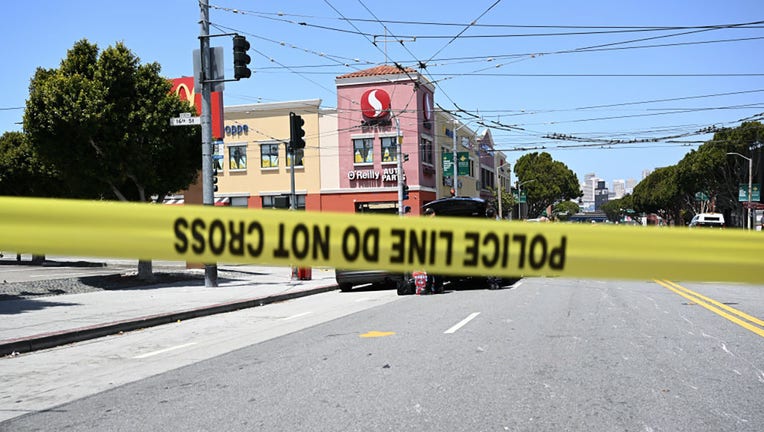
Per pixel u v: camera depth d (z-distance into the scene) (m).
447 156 42.69
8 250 4.24
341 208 41.56
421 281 15.54
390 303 13.84
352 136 41.34
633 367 6.64
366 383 6.18
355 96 41.34
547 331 9.02
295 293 16.91
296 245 4.47
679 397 5.51
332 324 10.66
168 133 19.17
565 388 5.83
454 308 12.14
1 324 10.77
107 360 8.24
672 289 15.70
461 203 18.45
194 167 20.67
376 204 41.12
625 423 4.82
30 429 5.07
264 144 42.84
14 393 6.38
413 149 40.78
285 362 7.39
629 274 4.37
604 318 10.34
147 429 4.97
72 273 24.02
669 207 85.12
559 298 13.70
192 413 5.36
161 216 4.41
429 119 43.00
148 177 19.12
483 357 7.25
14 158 30.20
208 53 18.30
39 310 12.84
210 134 18.41
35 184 30.83
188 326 11.58
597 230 4.43
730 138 55.19
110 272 24.72
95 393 6.26
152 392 6.20
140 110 18.33
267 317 12.57
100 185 19.09
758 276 4.30
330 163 41.81
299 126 20.84
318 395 5.79
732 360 6.96
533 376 6.30
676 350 7.52
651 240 4.35
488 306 12.33
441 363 6.98
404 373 6.55
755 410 5.14
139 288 18.17
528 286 17.11
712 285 17.08
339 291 18.77
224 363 7.55
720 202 63.84
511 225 4.45
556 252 4.42
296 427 4.86
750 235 4.32
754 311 11.05
